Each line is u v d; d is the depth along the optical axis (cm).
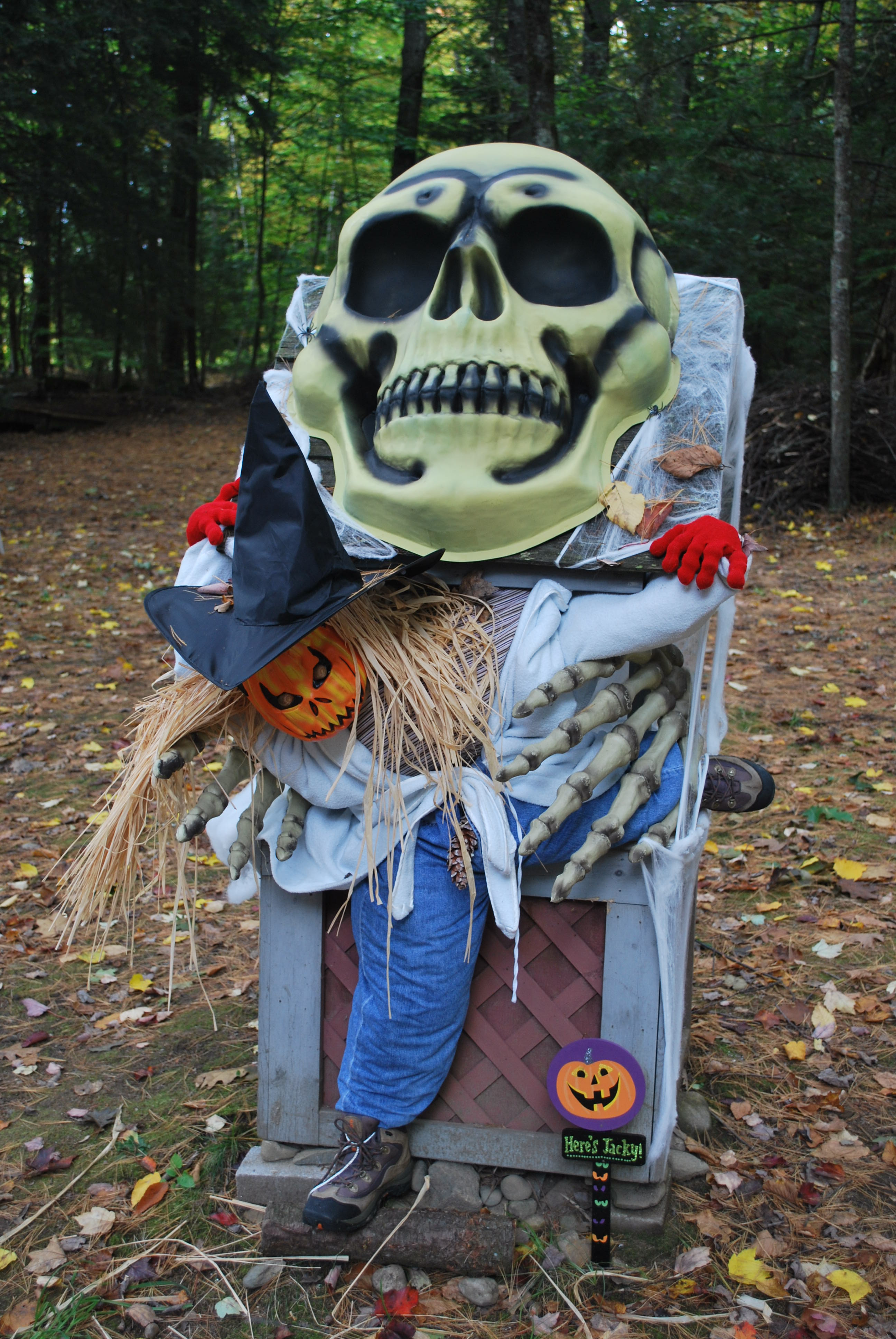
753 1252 221
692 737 231
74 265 1891
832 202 1334
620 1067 214
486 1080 234
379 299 232
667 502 212
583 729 202
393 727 212
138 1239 234
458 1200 234
